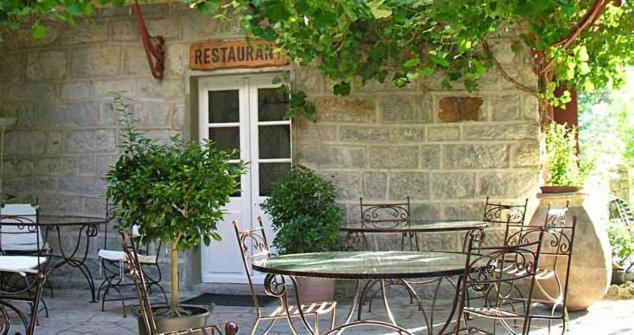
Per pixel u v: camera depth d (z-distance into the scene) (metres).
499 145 7.78
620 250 7.96
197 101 8.44
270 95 8.30
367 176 7.94
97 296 8.04
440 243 7.86
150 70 8.40
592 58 8.09
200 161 5.35
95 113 8.59
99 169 8.56
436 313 7.03
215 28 8.20
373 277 4.40
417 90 7.88
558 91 8.55
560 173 7.75
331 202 7.59
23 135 8.84
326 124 7.98
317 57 7.93
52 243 8.73
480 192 7.80
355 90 7.95
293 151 8.03
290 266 4.79
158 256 7.66
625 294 7.65
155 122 8.38
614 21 7.82
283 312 5.28
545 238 6.86
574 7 6.59
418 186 7.88
